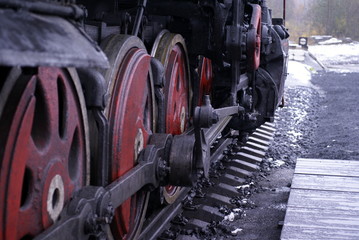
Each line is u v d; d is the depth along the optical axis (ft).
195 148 13.82
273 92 27.81
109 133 10.76
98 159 10.28
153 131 13.94
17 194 7.00
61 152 8.63
